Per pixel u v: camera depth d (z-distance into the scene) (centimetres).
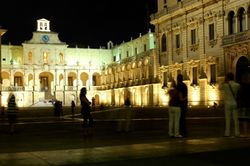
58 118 4394
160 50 7419
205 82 5938
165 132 2298
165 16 7044
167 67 7100
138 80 8869
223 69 5550
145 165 1148
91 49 12256
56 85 11612
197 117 4062
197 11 6181
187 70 6475
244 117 1567
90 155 1348
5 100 10944
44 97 11362
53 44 11681
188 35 6456
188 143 1620
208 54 5934
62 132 2442
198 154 1327
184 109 1922
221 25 5597
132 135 2130
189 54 6450
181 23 6638
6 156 1362
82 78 12112
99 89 11825
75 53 12119
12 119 2464
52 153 1415
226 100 1834
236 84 1808
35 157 1333
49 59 11650
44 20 11800
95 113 5028
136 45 10219
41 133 2405
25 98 11175
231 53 5403
